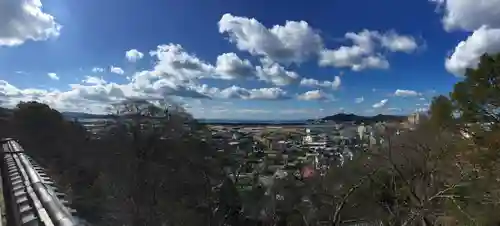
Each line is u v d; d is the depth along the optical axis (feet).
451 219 72.38
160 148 97.96
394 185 82.64
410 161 82.79
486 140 68.59
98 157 100.53
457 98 75.10
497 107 72.23
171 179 95.66
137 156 95.09
